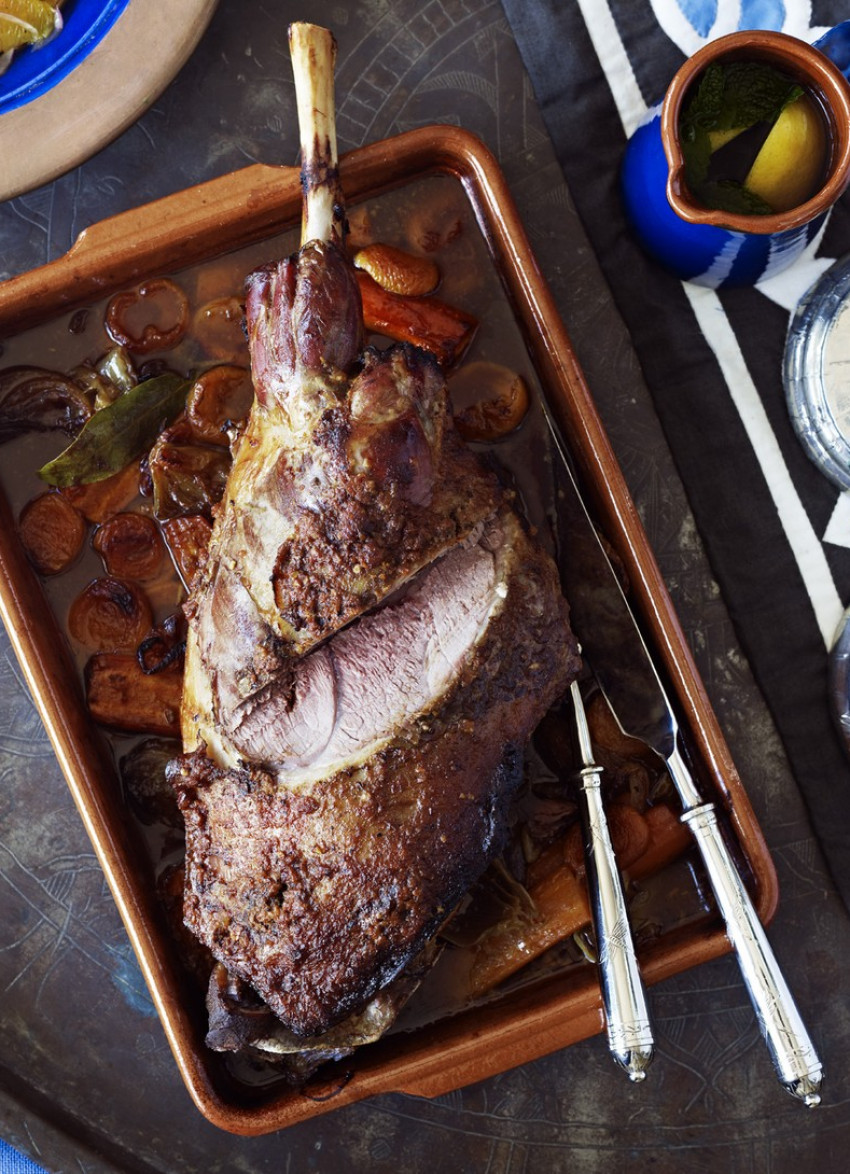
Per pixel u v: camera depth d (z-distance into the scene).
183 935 0.71
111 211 0.77
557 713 0.73
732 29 0.77
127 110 0.71
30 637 0.70
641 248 0.77
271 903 0.63
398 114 0.78
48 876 0.77
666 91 0.74
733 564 0.78
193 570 0.73
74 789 0.69
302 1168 0.76
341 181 0.72
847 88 0.69
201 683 0.65
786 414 0.78
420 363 0.65
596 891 0.70
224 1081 0.70
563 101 0.77
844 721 0.77
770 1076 0.78
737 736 0.78
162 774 0.72
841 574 0.78
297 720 0.64
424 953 0.67
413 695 0.64
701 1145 0.77
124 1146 0.76
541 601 0.65
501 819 0.65
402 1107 0.77
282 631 0.63
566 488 0.73
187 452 0.73
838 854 0.78
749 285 0.77
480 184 0.72
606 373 0.78
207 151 0.77
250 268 0.74
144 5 0.71
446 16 0.78
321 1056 0.68
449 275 0.74
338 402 0.64
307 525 0.63
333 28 0.77
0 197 0.71
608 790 0.73
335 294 0.65
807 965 0.78
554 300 0.78
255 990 0.66
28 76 0.73
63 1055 0.76
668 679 0.72
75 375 0.73
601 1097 0.77
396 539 0.63
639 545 0.71
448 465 0.65
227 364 0.74
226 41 0.77
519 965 0.71
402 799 0.63
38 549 0.73
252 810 0.64
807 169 0.71
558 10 0.77
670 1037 0.77
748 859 0.71
